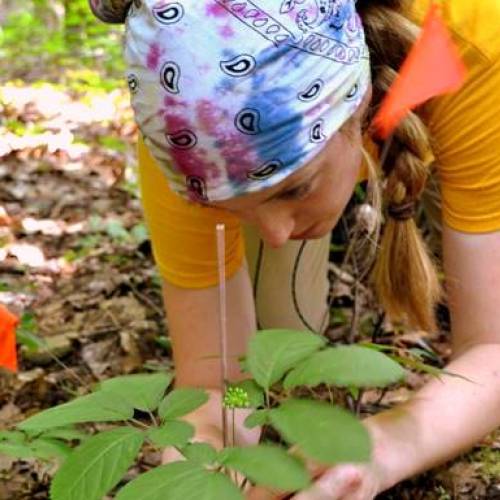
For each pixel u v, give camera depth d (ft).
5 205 12.91
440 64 4.33
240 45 4.06
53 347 8.09
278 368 3.95
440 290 6.00
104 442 3.78
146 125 4.29
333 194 4.58
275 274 7.08
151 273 9.90
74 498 3.60
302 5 4.16
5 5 34.50
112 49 24.68
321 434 3.40
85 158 15.10
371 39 4.79
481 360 5.28
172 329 6.07
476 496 5.84
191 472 3.51
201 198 4.42
